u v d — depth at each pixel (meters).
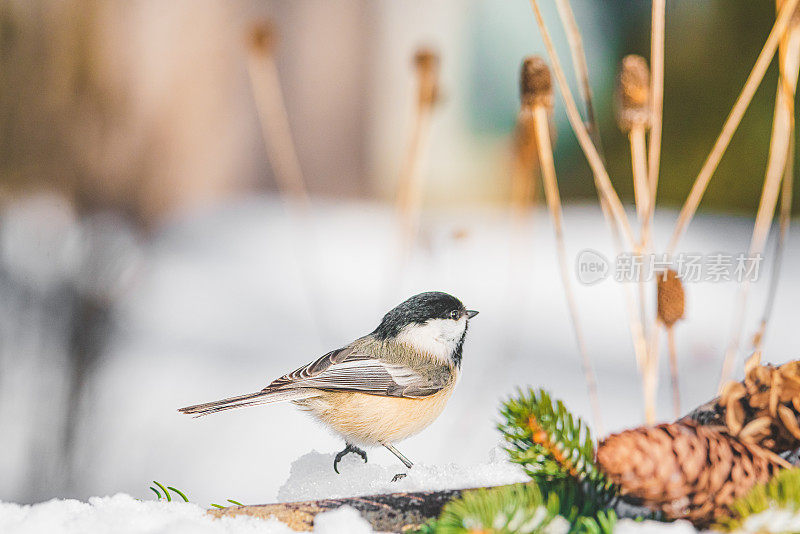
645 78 2.57
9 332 2.75
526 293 3.87
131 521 2.44
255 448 2.78
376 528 2.45
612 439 2.29
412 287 2.96
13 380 2.74
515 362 3.12
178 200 4.48
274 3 6.09
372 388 2.58
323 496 2.48
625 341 3.46
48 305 2.77
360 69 6.41
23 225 2.80
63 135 2.86
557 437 2.44
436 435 2.75
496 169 6.09
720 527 2.31
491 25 6.29
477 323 3.61
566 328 3.60
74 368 2.76
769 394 2.41
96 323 2.79
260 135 5.07
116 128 3.09
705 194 4.57
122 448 2.75
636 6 5.26
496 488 2.45
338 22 6.33
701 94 4.50
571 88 5.25
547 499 2.43
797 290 3.50
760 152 4.40
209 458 2.75
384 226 5.52
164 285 3.74
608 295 4.12
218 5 4.46
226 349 3.18
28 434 2.73
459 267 3.21
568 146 5.36
